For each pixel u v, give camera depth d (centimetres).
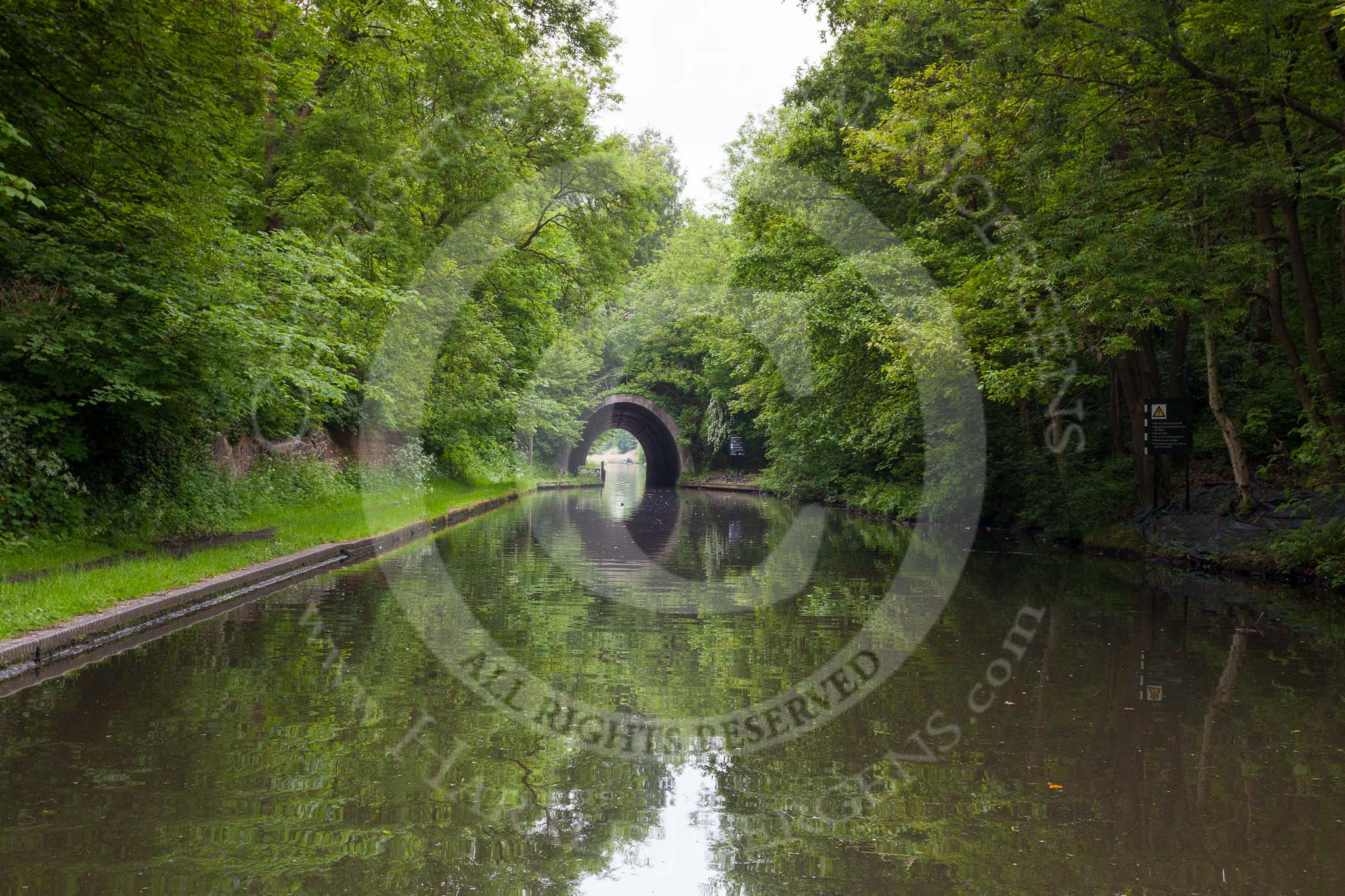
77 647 789
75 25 1029
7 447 1133
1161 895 372
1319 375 1391
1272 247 1462
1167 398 1706
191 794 463
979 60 1478
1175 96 1402
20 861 383
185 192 1189
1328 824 445
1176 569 1512
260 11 1215
